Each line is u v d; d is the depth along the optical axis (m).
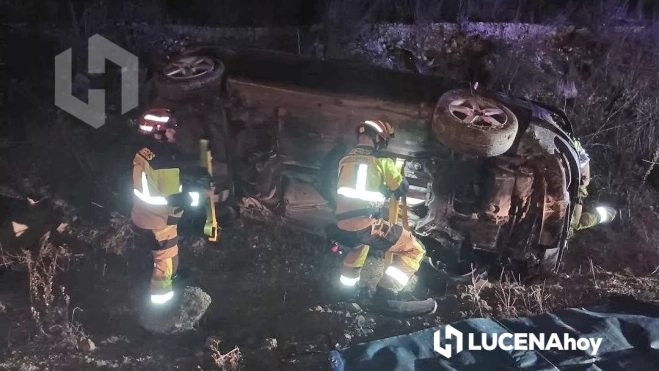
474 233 5.11
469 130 4.53
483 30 8.34
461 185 4.99
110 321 4.71
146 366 4.31
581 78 8.16
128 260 5.38
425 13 8.64
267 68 5.26
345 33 8.21
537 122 4.96
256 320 4.81
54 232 5.58
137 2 8.71
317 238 5.66
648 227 6.27
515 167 4.88
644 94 7.73
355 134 5.03
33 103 7.23
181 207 4.45
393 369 4.34
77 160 6.51
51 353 4.36
